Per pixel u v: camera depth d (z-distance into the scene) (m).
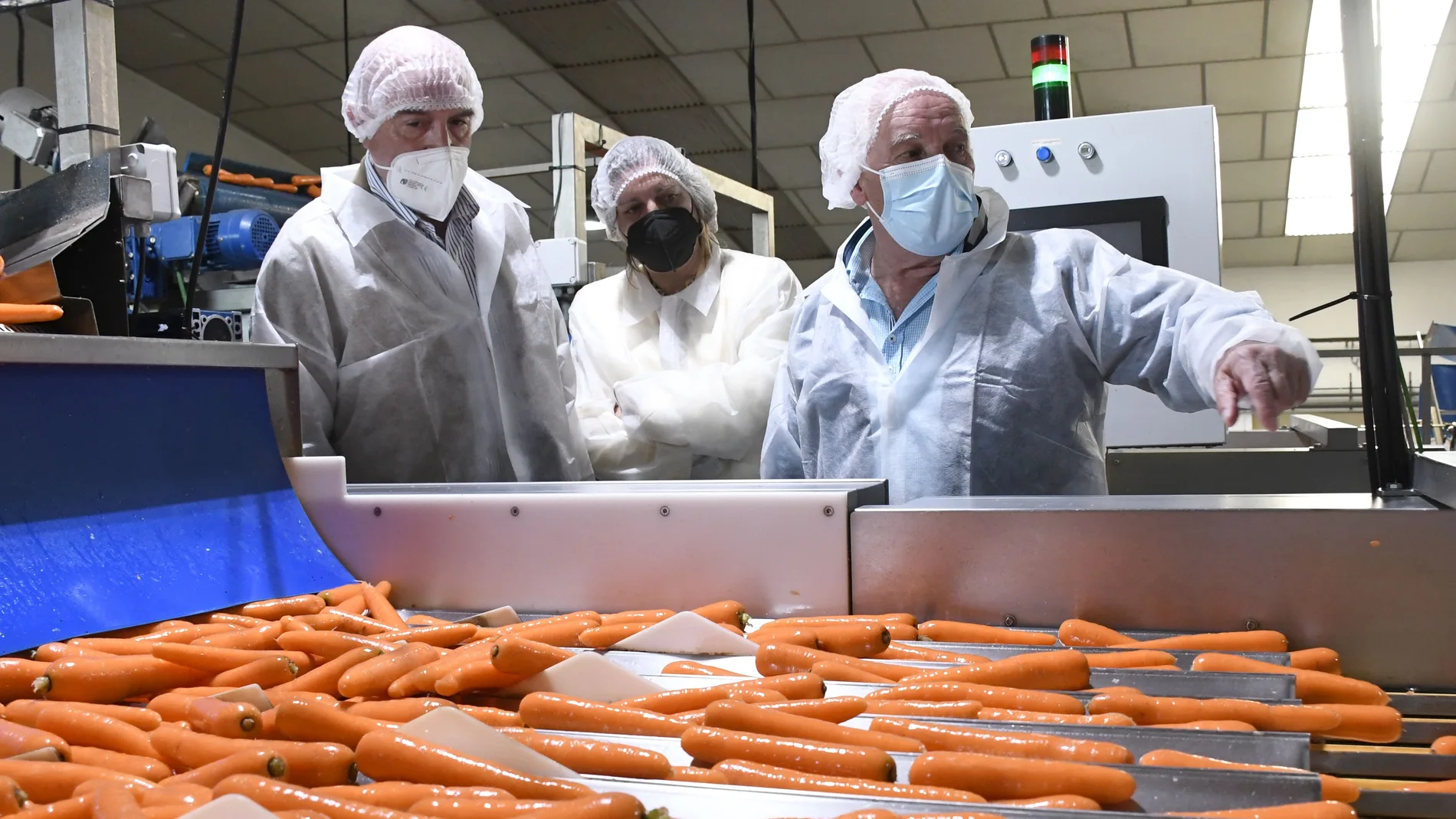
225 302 3.15
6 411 1.28
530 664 1.06
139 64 7.43
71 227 1.61
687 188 2.62
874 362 2.08
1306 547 1.13
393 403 2.22
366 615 1.40
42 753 0.91
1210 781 0.78
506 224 2.41
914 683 1.01
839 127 2.04
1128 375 1.95
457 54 2.20
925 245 1.95
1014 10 6.09
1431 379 3.44
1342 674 1.12
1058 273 1.97
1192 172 2.74
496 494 1.44
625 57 6.83
